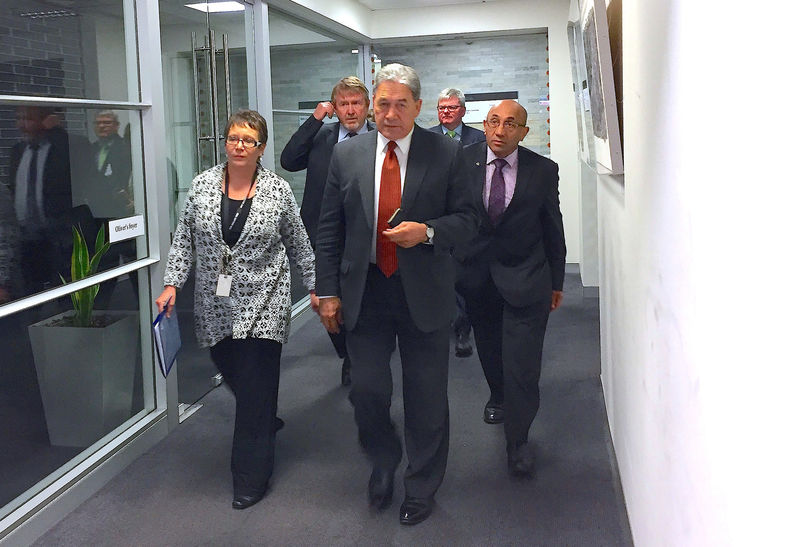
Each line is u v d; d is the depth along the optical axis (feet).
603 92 9.02
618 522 9.80
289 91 22.98
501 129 10.64
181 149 15.29
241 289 10.32
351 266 9.29
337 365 17.61
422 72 31.68
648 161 7.01
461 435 12.96
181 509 10.49
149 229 13.28
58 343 10.87
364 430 9.99
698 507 4.78
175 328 10.65
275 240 10.55
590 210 24.98
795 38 2.79
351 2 27.17
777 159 3.01
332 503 10.53
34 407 10.39
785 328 2.94
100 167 11.85
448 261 9.45
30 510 9.75
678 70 5.25
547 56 30.71
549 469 11.50
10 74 9.79
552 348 18.57
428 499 9.98
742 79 3.52
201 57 16.34
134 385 12.94
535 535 9.50
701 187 4.52
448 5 29.58
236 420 10.65
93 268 11.66
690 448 5.04
